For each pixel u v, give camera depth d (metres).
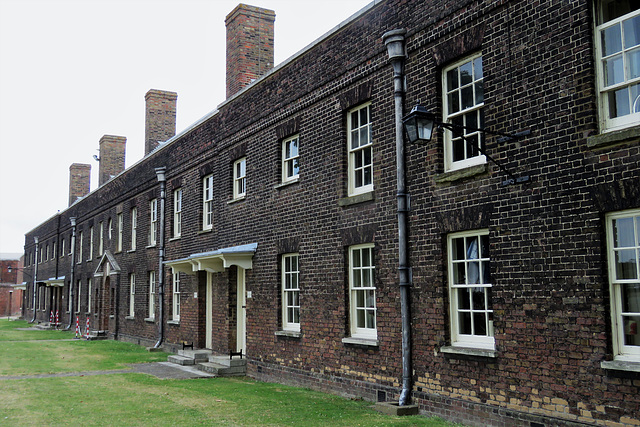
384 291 10.39
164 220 21.22
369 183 11.33
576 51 7.50
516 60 8.29
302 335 12.60
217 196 17.08
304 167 12.95
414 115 8.14
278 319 13.54
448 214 9.19
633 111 7.05
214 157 17.50
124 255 25.77
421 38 9.91
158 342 20.59
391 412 9.30
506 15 8.47
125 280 25.52
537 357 7.70
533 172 7.95
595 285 7.09
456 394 8.81
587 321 7.14
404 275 9.80
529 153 8.02
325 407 9.95
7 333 31.27
